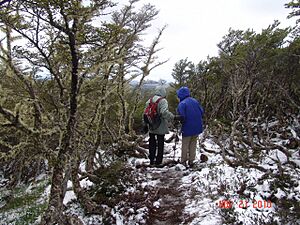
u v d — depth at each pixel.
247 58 9.58
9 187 9.21
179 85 15.73
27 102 3.68
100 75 4.10
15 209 7.46
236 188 5.37
